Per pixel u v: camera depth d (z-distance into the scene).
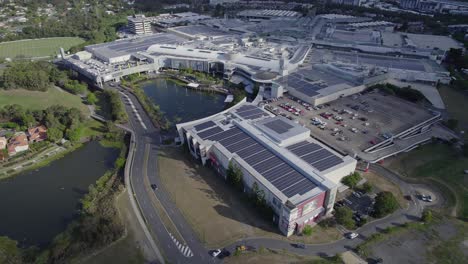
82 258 99.62
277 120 154.62
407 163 145.25
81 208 123.00
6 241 108.31
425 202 122.44
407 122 171.75
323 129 164.75
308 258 99.12
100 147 162.12
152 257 100.00
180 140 160.38
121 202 122.44
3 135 165.50
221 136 145.62
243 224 112.50
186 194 126.62
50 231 113.31
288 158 126.50
